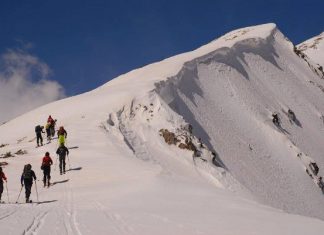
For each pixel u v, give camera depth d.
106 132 33.16
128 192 19.36
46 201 18.27
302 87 80.56
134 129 36.56
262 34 85.31
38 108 54.53
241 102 59.28
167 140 36.25
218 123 49.88
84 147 29.41
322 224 13.16
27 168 18.53
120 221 12.27
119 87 48.66
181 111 45.28
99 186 21.33
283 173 48.72
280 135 55.81
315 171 53.25
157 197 17.78
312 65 95.62
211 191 19.84
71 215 13.07
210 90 56.03
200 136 43.75
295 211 42.09
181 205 16.05
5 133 45.09
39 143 32.69
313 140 65.50
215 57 64.06
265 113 60.38
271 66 78.38
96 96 46.03
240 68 68.31
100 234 10.15
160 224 12.00
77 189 21.25
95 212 14.08
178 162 34.06
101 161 26.41
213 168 34.59
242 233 11.02
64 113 42.75
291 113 66.75
